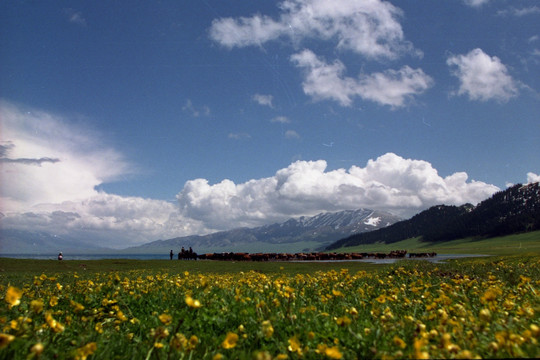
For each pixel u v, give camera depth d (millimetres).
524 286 10180
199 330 6684
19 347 4887
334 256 96375
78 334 6227
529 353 4348
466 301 8125
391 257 109688
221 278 14633
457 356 4184
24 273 28984
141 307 8969
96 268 38500
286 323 6629
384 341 5391
